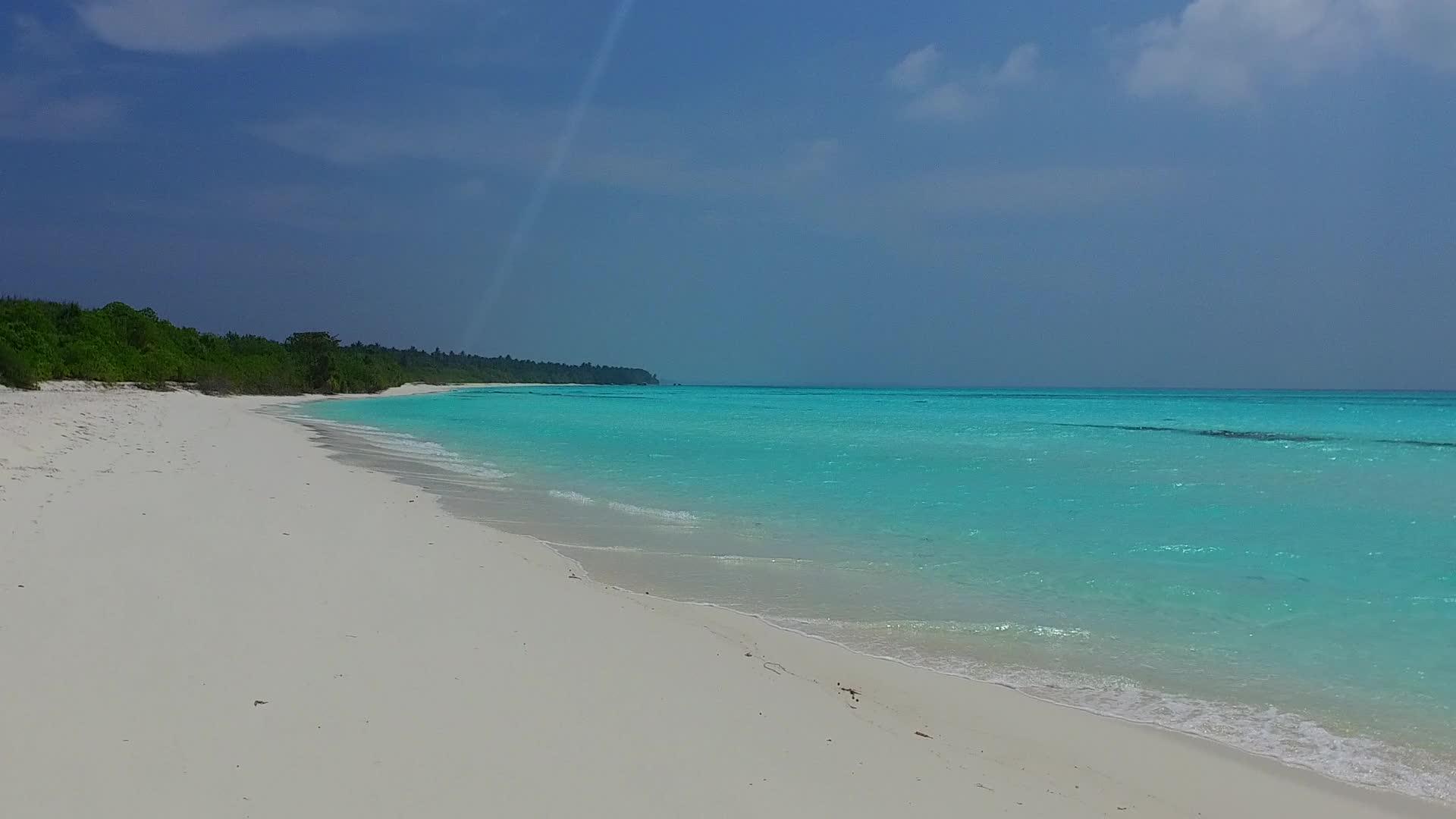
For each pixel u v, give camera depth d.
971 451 28.77
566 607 8.27
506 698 5.65
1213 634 8.48
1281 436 38.78
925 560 11.60
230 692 5.30
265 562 8.95
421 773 4.48
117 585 7.53
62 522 10.08
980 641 8.18
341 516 12.59
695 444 30.88
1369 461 26.22
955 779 5.16
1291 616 9.09
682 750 5.12
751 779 4.83
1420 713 6.57
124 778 4.14
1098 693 6.93
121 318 69.06
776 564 11.22
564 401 90.06
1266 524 14.69
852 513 15.41
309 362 93.25
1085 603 9.52
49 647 5.84
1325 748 5.98
